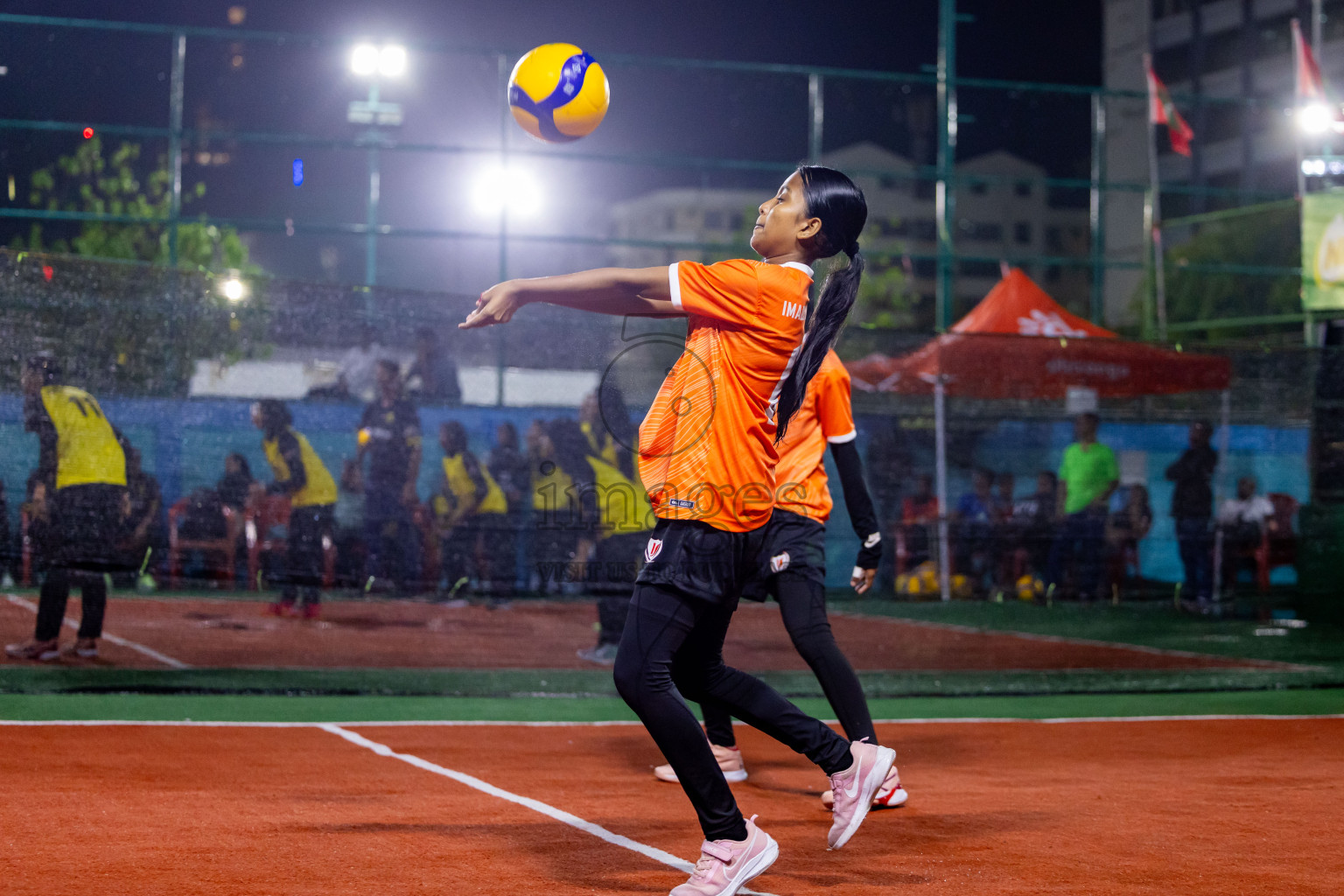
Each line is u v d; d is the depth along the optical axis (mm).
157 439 6797
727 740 4672
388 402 7168
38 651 6750
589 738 5496
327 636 7121
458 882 3027
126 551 6766
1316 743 5551
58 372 6613
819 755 3314
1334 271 12906
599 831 3639
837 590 7996
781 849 3506
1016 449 8344
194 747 4930
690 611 2939
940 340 8250
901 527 8133
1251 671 7871
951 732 5781
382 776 4457
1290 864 3334
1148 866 3301
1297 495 8938
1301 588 8930
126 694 6277
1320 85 14742
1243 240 14664
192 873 3045
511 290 2850
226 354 6941
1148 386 8594
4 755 4586
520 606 7340
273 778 4363
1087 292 36844
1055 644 8867
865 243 17859
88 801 3881
